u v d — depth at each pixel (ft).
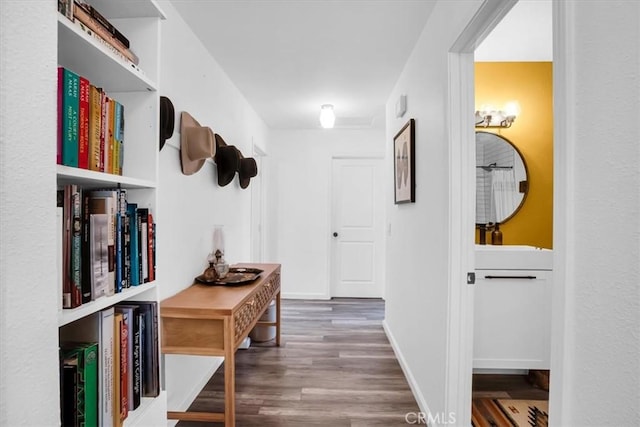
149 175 3.67
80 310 2.56
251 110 11.27
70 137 2.58
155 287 3.66
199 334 5.11
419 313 6.55
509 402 6.63
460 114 4.92
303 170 14.40
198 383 6.93
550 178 8.37
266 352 8.92
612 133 2.00
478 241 8.40
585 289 2.19
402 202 7.75
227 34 6.73
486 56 8.05
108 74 3.25
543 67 8.36
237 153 8.33
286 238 14.48
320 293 14.43
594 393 2.11
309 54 7.57
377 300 14.23
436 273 5.53
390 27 6.42
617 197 1.97
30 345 1.72
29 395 1.71
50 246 1.85
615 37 1.98
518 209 8.38
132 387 3.32
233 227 9.50
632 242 1.87
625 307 1.91
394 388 7.11
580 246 2.24
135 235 3.41
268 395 6.82
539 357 6.98
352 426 5.83
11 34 1.61
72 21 2.49
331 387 7.13
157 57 3.66
